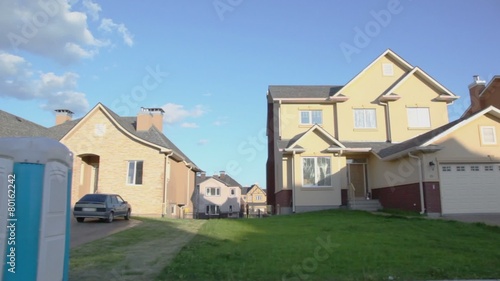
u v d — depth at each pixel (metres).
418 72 26.34
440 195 18.73
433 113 26.17
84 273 7.76
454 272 7.75
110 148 26.22
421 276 7.52
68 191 5.39
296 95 27.16
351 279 7.34
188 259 8.84
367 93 26.77
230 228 15.05
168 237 13.08
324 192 23.33
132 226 17.06
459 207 18.70
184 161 32.09
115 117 26.97
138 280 7.27
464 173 19.05
